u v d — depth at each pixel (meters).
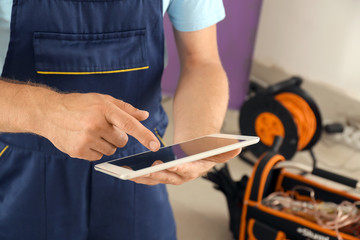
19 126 0.69
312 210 1.95
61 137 0.66
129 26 0.91
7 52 0.84
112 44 0.90
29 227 0.98
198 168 0.79
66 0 0.85
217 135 0.88
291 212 1.95
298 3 3.28
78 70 0.89
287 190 2.11
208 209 2.47
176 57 3.36
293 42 3.39
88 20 0.87
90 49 0.89
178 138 0.96
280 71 3.53
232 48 3.21
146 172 0.68
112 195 0.98
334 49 3.21
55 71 0.88
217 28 3.15
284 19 3.39
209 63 1.06
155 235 1.07
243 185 2.15
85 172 0.95
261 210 1.87
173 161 0.72
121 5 0.89
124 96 0.96
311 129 2.64
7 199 0.96
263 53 3.58
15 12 0.82
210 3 1.01
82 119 0.63
